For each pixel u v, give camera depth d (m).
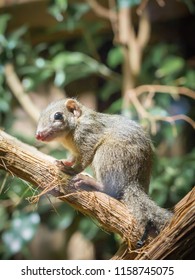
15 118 1.76
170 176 1.68
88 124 1.48
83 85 1.84
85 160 1.48
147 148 1.47
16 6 1.80
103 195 1.41
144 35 1.79
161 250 1.38
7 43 1.73
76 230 1.78
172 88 1.70
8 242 1.66
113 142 1.46
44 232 1.80
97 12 1.78
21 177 1.42
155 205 1.42
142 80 1.78
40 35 1.83
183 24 1.84
